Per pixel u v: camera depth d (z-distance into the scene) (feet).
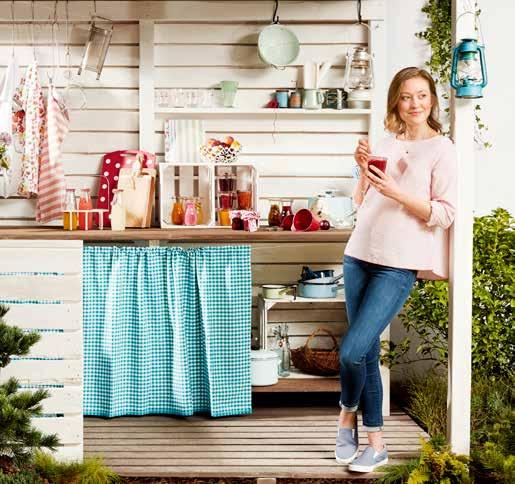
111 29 18.38
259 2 18.35
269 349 18.52
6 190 18.51
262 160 18.89
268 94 18.79
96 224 18.44
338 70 18.78
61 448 14.11
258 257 18.83
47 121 17.72
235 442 15.44
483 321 17.01
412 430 16.28
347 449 14.07
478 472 13.51
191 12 18.28
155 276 16.89
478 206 20.07
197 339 17.02
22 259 14.06
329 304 18.90
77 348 14.10
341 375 13.51
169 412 17.11
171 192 18.70
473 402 16.12
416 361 19.20
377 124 18.53
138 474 13.76
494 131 20.02
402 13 19.45
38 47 18.48
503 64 19.94
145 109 18.43
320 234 16.84
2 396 11.93
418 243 13.20
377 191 13.60
